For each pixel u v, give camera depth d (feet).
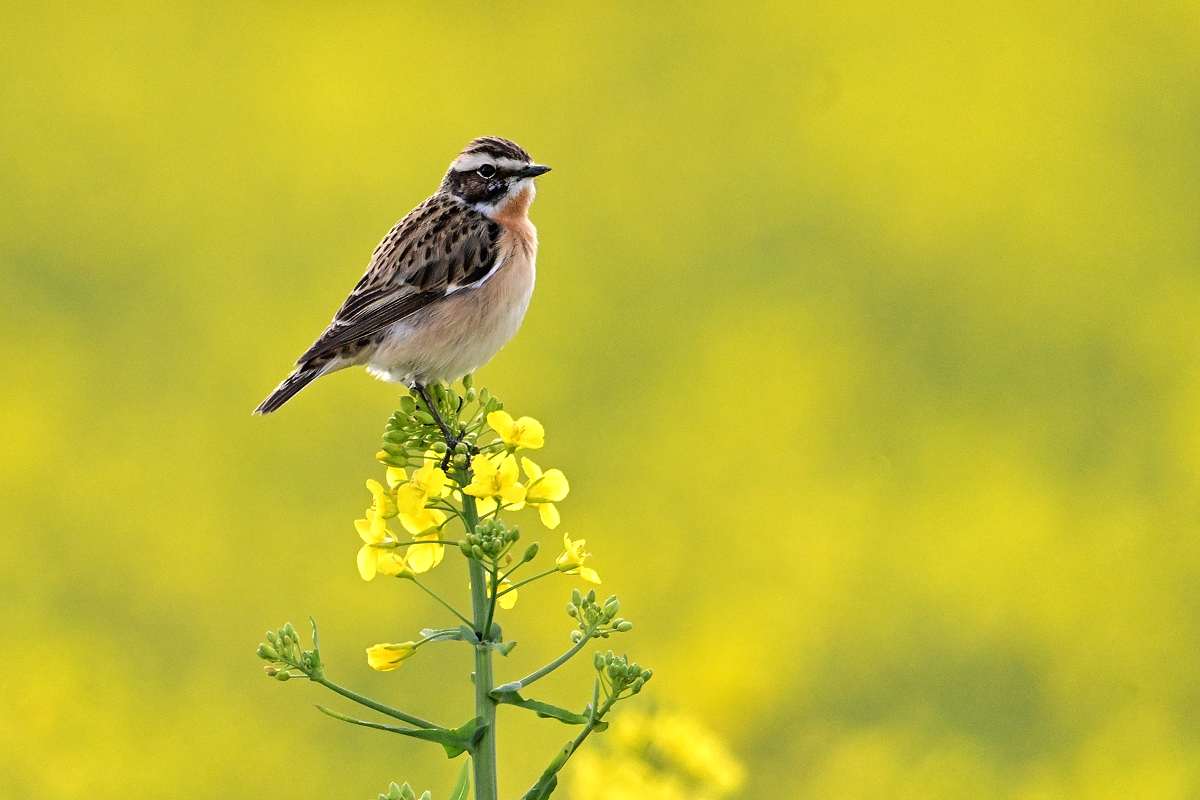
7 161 75.36
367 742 40.93
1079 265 68.49
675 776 23.11
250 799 39.17
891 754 38.50
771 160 77.77
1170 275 67.56
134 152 77.92
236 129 81.10
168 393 59.62
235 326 64.39
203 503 51.29
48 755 38.96
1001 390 60.75
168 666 43.75
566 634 44.47
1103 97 81.82
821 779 37.93
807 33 89.20
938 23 90.17
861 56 86.89
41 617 45.06
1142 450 55.72
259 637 45.29
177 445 55.57
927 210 73.31
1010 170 75.97
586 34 90.38
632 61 87.25
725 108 82.74
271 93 83.66
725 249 70.64
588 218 73.72
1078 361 62.08
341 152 80.23
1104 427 57.62
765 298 67.46
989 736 40.50
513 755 40.06
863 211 73.05
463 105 83.46
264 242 71.00
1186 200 73.97
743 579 47.16
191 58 87.40
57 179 74.28
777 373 59.52
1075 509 51.29
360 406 57.82
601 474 54.80
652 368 61.41
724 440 55.98
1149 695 42.42
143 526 49.70
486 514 18.15
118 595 46.75
